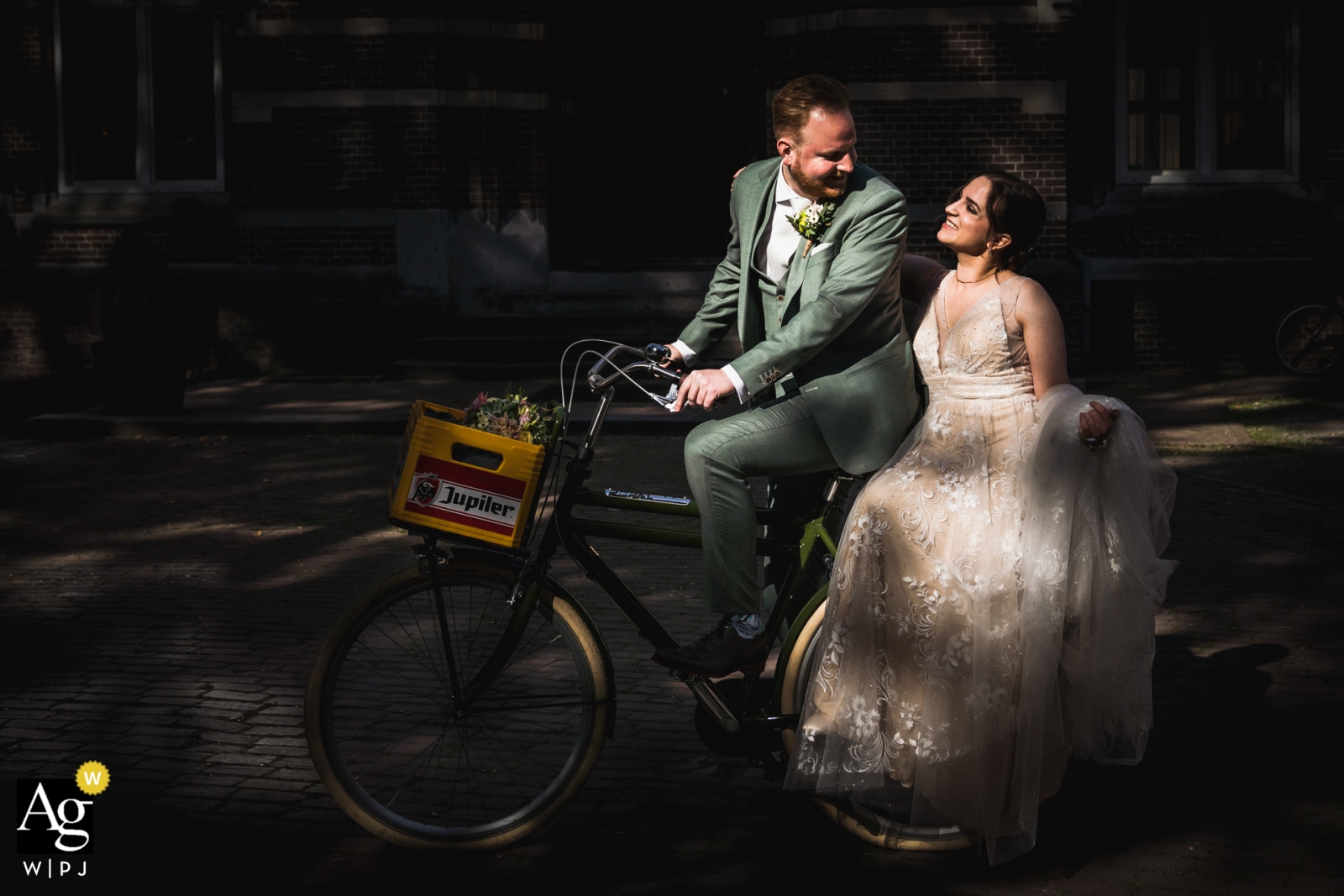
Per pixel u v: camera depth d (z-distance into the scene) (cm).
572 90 1402
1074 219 1307
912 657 317
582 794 359
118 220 1380
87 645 498
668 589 566
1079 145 1307
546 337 1304
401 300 1330
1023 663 308
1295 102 1293
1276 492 762
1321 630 504
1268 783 362
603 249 1422
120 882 308
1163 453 888
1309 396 1123
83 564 626
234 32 1329
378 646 377
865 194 318
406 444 318
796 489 357
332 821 343
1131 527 315
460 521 314
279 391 1198
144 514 737
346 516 729
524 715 378
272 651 493
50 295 1395
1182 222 1298
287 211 1346
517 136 1348
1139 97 1305
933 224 1291
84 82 1397
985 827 309
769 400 349
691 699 438
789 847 328
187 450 949
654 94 1401
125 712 425
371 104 1323
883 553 318
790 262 329
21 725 412
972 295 329
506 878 311
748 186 337
